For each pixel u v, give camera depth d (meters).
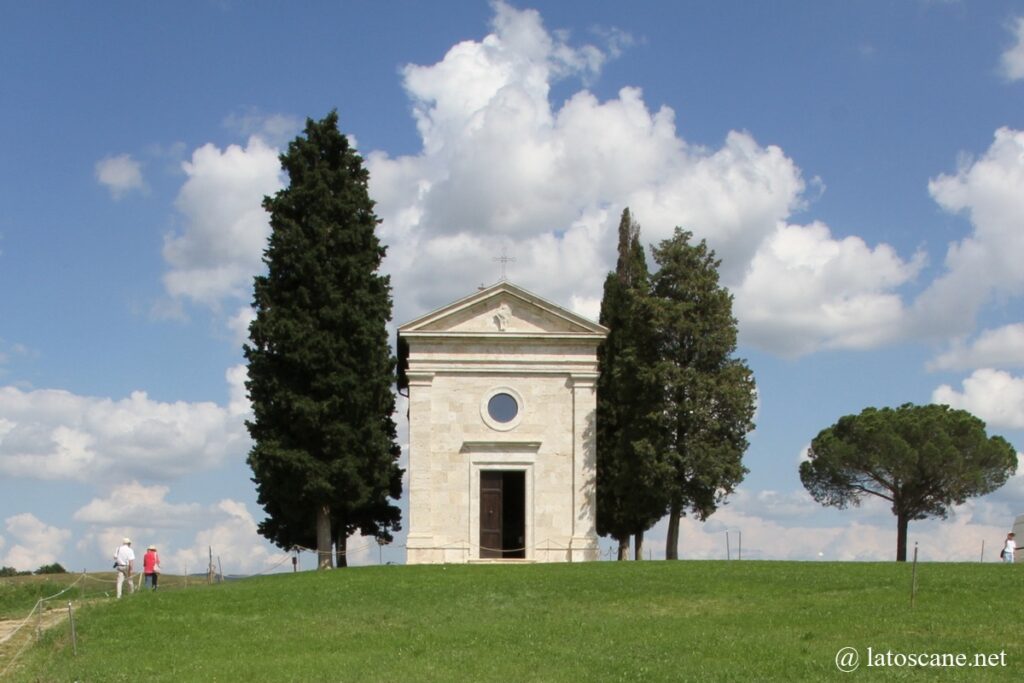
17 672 35.91
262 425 66.50
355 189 69.62
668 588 45.47
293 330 65.44
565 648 35.84
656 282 70.12
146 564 55.72
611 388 72.12
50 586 56.41
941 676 31.98
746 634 37.34
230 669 34.59
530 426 64.56
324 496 64.75
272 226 68.62
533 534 63.72
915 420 89.31
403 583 48.81
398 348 70.50
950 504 89.25
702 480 66.00
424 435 64.12
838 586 44.81
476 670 33.38
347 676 33.09
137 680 33.66
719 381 67.56
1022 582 44.12
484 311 65.19
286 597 46.28
